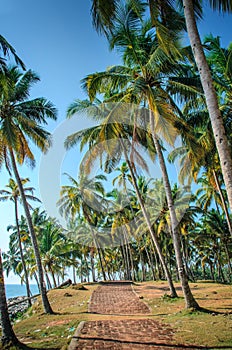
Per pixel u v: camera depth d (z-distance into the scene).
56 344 7.45
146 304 13.62
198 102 15.95
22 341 8.30
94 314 12.02
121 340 7.31
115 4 7.98
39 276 14.09
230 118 16.34
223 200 20.00
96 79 13.12
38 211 39.00
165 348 6.53
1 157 15.27
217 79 15.24
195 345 6.58
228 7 7.65
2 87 12.39
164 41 8.70
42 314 13.37
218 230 34.50
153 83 12.80
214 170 20.44
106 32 8.32
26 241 40.25
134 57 12.60
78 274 61.03
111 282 28.42
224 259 47.62
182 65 13.12
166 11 9.12
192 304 10.54
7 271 45.00
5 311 7.89
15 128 15.31
